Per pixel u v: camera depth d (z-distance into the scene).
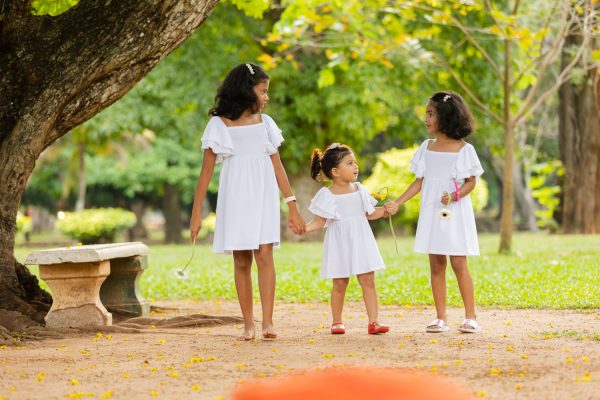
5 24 8.62
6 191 8.79
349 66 25.30
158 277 15.34
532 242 22.12
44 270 8.71
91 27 8.60
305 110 26.36
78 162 39.44
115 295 9.99
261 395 5.32
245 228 7.59
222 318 9.16
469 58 24.70
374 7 17.69
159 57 8.70
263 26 25.53
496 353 6.72
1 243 8.96
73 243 28.53
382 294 11.65
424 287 12.13
